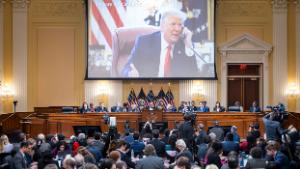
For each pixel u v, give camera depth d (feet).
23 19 85.40
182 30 85.30
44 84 86.22
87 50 85.35
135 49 85.35
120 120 75.15
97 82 85.92
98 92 85.81
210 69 85.56
